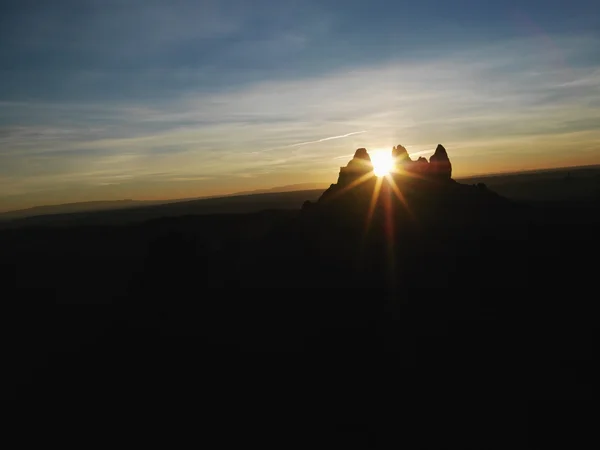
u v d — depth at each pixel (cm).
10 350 7588
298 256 8775
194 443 4719
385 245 8494
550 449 3912
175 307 7569
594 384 4584
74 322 8506
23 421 5531
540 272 7156
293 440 4566
